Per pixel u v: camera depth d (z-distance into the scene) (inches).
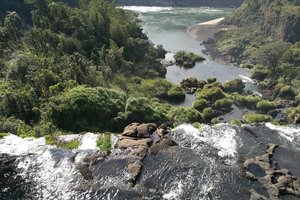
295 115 3727.9
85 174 2057.1
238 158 2274.9
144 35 6013.8
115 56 4525.1
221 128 2679.6
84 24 4872.0
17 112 2731.3
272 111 4062.5
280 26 6752.0
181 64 5880.9
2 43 3902.6
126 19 6092.5
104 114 2851.9
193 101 4431.6
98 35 4965.6
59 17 4859.7
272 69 5260.8
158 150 2304.4
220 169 2133.4
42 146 2346.2
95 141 2440.9
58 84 3031.5
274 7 7135.8
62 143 2401.6
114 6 6254.9
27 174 2059.5
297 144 2519.7
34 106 2805.1
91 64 4005.9
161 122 3014.3
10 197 1875.0
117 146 2368.4
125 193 1907.0
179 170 2113.7
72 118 2765.7
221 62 6210.6
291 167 2231.8
